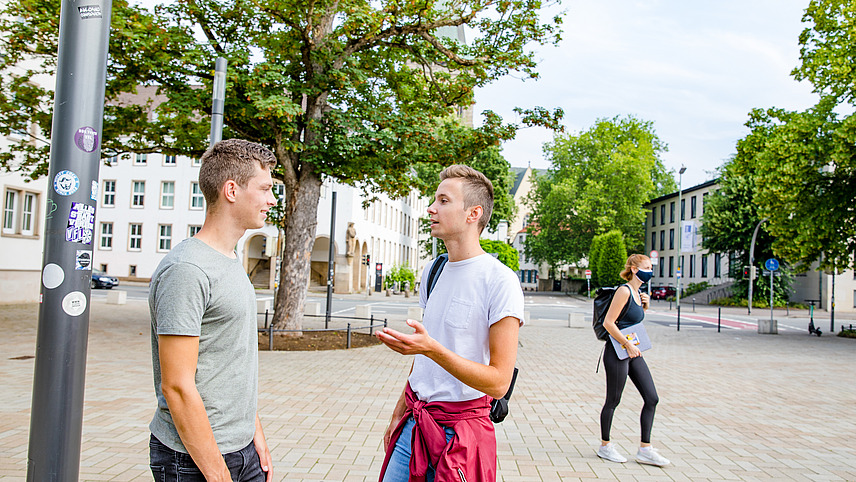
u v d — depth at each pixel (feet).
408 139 42.52
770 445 20.29
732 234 133.69
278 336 44.78
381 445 18.65
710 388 31.99
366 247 151.33
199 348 6.75
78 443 9.07
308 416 22.38
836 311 136.56
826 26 66.85
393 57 49.96
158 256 139.85
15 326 48.75
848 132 59.26
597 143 181.47
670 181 201.16
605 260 164.55
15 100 43.57
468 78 46.78
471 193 8.42
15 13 37.32
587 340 55.98
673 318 96.43
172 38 38.01
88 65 9.48
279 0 38.68
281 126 39.96
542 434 21.07
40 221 71.87
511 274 8.13
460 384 7.97
